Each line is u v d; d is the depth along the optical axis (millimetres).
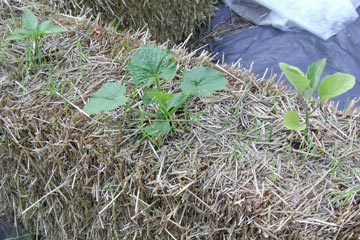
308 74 1021
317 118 1061
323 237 881
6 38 1207
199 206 955
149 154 1004
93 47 1218
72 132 1048
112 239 1070
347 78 996
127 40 1227
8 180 1162
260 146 1014
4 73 1167
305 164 982
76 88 1119
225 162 985
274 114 1070
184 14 1707
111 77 1143
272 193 933
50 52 1199
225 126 1047
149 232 1017
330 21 1621
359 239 887
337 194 928
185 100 1056
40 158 1071
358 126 1054
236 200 926
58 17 1302
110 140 1022
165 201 972
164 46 1266
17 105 1101
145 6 1583
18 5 1341
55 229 1181
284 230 895
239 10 1765
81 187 1058
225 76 1149
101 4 1498
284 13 1652
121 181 998
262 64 1584
